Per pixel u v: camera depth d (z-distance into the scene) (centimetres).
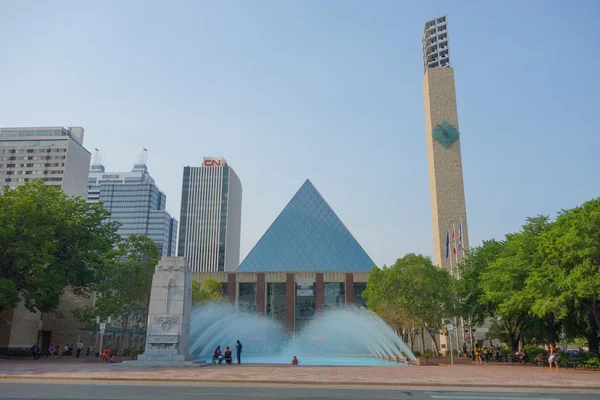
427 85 10256
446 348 8612
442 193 9569
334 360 6028
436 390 2344
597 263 4050
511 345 6462
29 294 5191
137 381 2525
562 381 2797
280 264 10988
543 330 5809
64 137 16012
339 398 1955
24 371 3038
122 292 5459
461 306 6238
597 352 5094
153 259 5559
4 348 5994
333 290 10294
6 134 16238
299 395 2039
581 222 4103
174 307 3891
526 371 3841
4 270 5209
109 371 3077
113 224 6675
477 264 6316
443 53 10781
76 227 5753
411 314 5906
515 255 5084
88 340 7362
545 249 4500
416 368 4094
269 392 2136
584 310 4903
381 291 6259
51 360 4912
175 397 1903
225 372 3094
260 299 10238
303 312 10138
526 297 4438
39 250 5178
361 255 11156
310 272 10344
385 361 5931
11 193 5594
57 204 5725
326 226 11512
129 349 5634
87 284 6406
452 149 9775
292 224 11538
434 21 11119
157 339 3816
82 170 14562
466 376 3112
